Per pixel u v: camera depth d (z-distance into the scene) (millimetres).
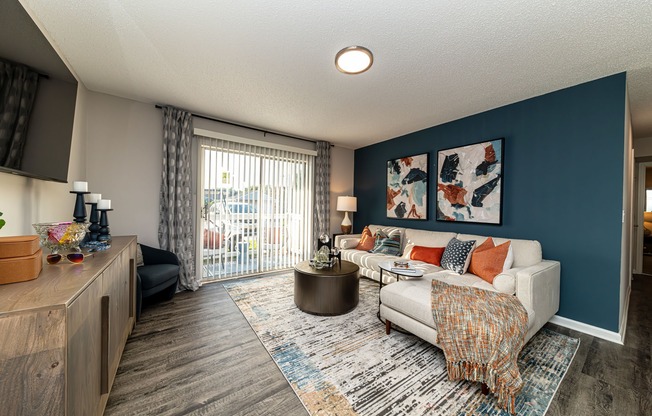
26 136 1297
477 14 1520
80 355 905
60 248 1294
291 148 4215
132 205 2936
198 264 3395
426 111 3119
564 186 2441
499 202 2891
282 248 4203
